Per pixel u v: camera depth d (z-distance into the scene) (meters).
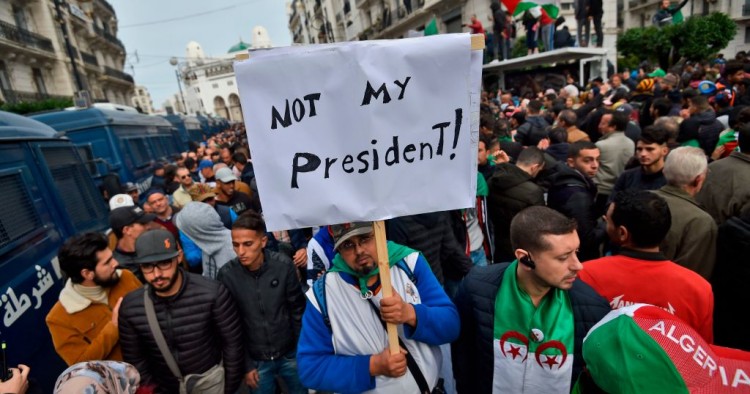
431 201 1.42
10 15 18.11
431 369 1.62
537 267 1.37
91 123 6.66
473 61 1.34
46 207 3.29
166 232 2.07
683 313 1.56
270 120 1.36
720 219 2.47
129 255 3.04
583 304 1.46
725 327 1.98
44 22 20.23
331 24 38.84
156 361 2.16
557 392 1.45
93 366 1.46
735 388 0.85
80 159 4.39
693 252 2.00
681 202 2.09
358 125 1.35
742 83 6.57
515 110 8.77
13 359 2.20
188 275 2.19
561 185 2.74
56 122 6.41
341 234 1.48
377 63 1.32
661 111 4.71
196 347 2.15
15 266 2.53
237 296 2.37
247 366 2.45
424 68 1.32
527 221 1.39
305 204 1.41
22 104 13.34
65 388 1.35
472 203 1.44
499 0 13.48
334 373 1.53
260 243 2.33
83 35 26.48
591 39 17.56
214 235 3.11
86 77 24.45
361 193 1.40
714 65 10.56
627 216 1.63
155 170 7.61
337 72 1.32
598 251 2.82
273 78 1.33
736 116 3.42
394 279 1.61
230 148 8.49
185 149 14.45
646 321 0.94
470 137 1.39
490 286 1.58
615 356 0.92
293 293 2.46
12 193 2.85
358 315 1.56
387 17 27.69
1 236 2.51
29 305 2.52
